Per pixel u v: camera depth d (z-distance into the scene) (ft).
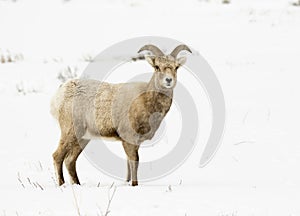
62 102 109.91
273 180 103.14
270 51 221.66
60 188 96.37
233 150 125.70
